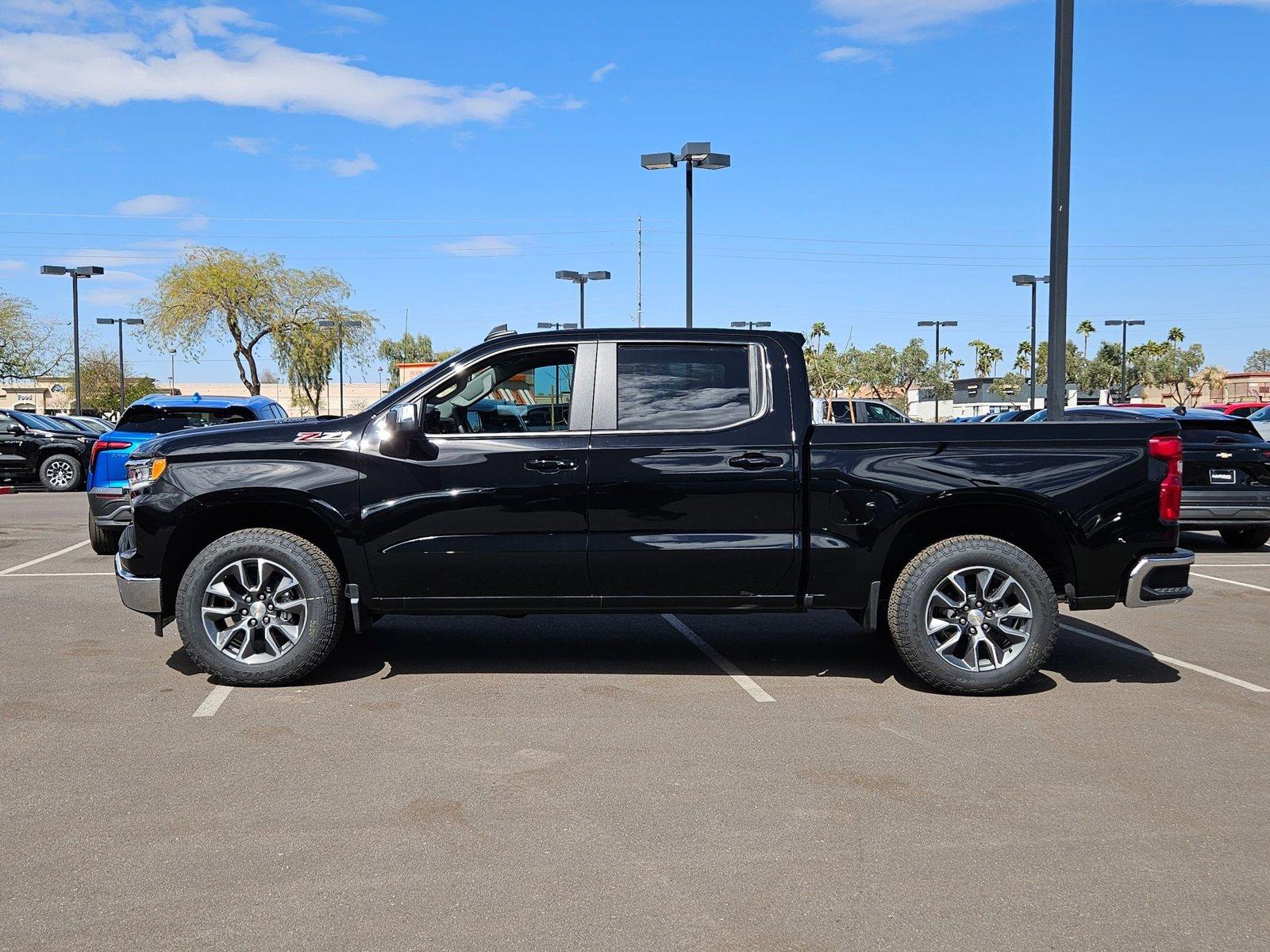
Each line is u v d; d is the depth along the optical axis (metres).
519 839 3.80
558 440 5.82
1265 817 4.04
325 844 3.75
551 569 5.81
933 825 3.95
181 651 6.79
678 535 5.80
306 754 4.74
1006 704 5.63
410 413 5.70
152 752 4.75
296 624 5.91
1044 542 6.11
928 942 3.08
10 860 3.61
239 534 5.85
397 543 5.82
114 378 72.19
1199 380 80.69
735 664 6.53
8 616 7.98
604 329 6.01
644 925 3.17
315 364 51.62
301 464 5.83
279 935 3.10
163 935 3.09
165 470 5.85
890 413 24.02
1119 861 3.64
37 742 4.90
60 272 36.03
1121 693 5.85
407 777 4.45
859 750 4.84
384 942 3.06
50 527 14.49
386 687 5.91
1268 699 5.74
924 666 5.75
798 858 3.65
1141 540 5.74
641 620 7.95
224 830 3.88
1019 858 3.66
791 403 5.85
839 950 3.03
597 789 4.31
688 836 3.84
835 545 5.78
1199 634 7.50
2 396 68.81
